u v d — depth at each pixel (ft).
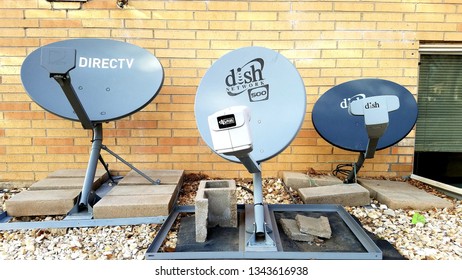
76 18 8.27
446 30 8.52
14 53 8.25
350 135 7.72
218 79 5.43
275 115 5.04
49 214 6.42
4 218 6.29
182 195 7.74
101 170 8.66
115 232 5.88
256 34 8.50
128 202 6.21
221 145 3.60
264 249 4.70
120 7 8.28
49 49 4.74
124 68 6.91
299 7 8.45
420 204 6.81
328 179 8.06
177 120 8.72
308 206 6.54
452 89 9.11
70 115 6.49
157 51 8.48
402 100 7.70
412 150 8.87
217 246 5.02
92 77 6.86
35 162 8.65
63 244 5.51
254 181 5.14
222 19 8.45
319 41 8.54
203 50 8.51
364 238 5.22
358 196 6.98
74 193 6.83
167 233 5.50
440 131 9.14
